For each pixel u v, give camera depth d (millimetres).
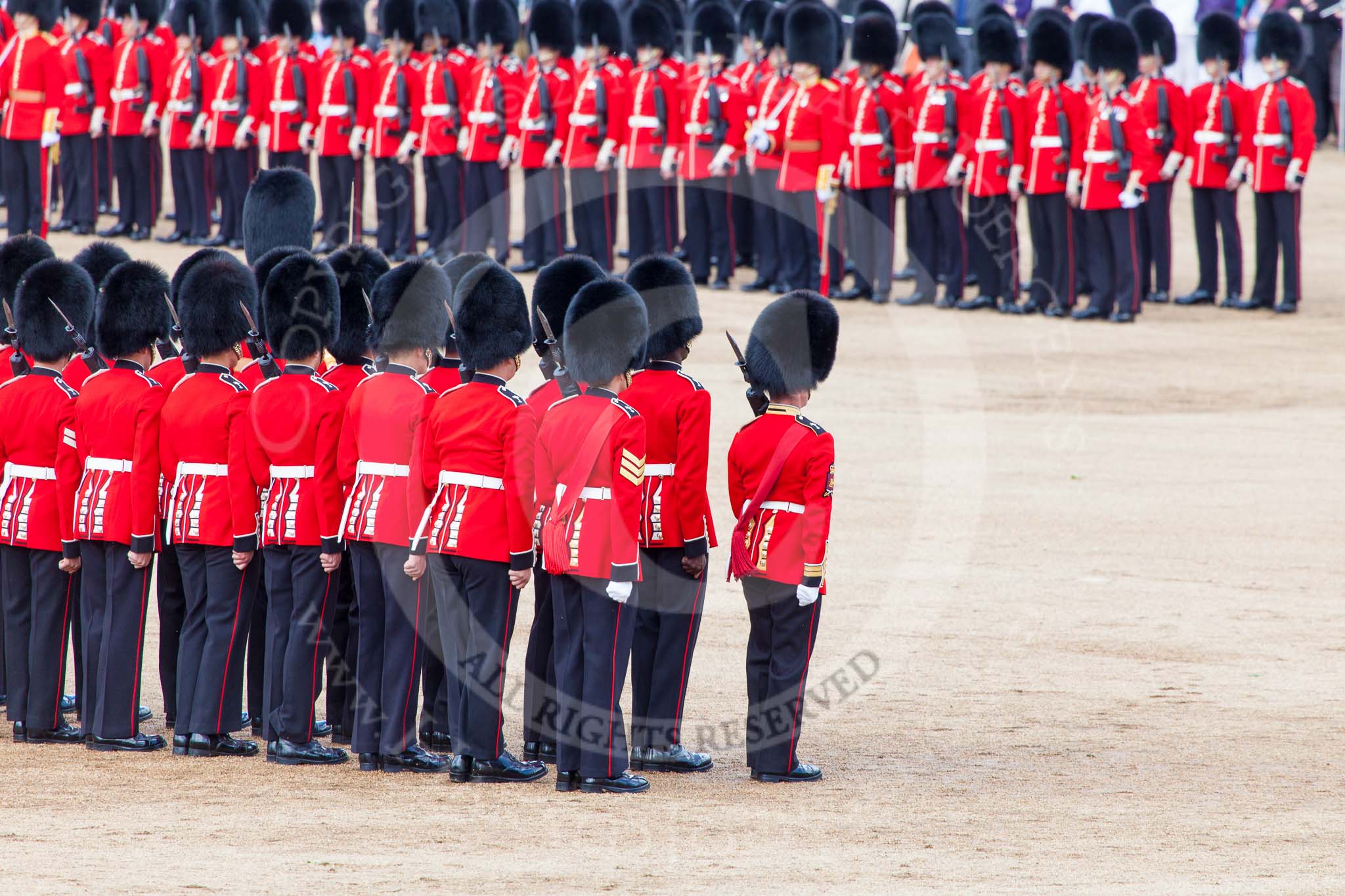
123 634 28500
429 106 74000
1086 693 31484
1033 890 20953
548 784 26641
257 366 30844
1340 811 24906
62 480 28688
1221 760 27641
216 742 28297
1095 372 62469
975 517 44438
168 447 28297
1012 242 71688
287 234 37562
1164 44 71500
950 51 70750
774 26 69125
